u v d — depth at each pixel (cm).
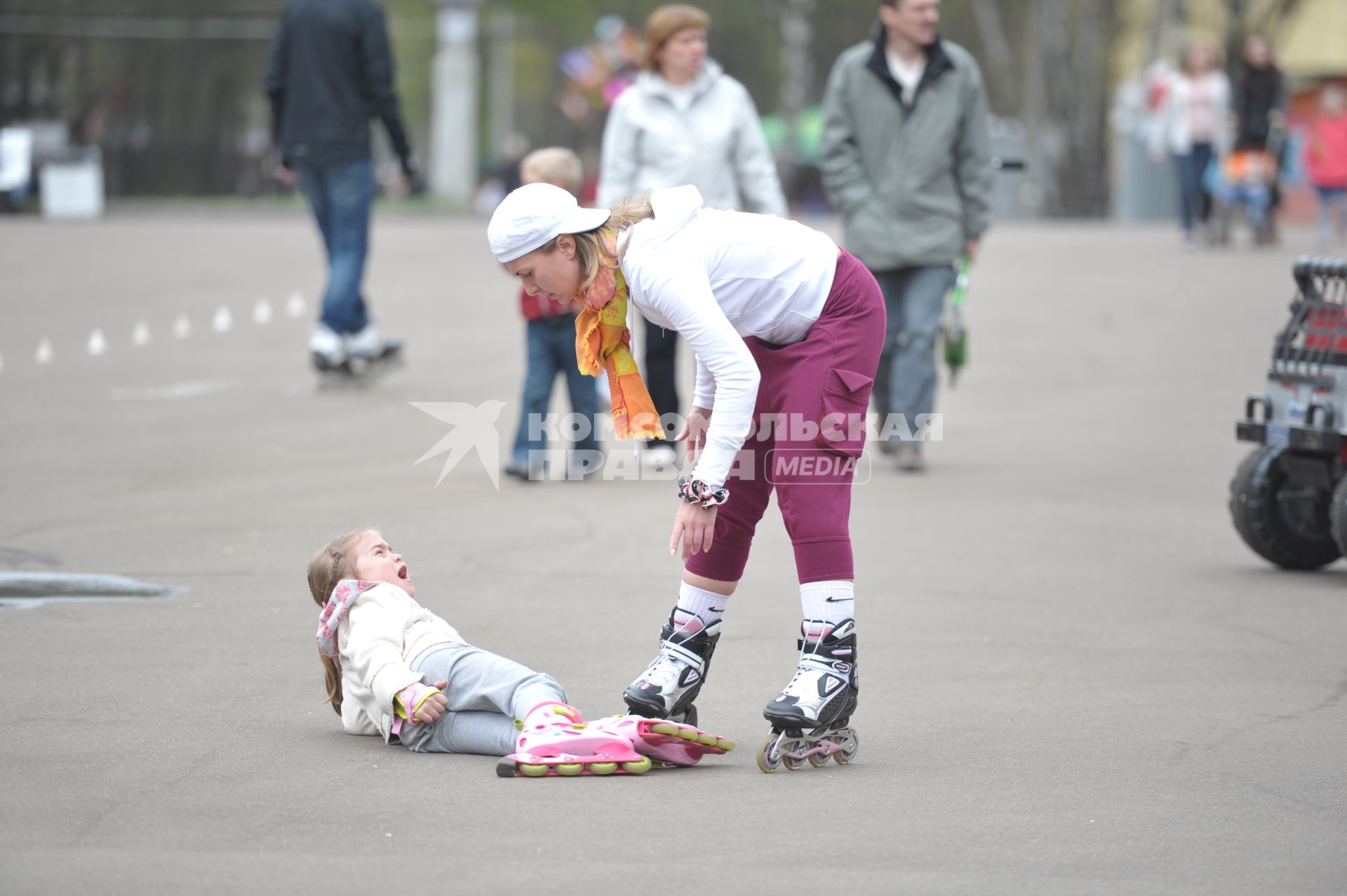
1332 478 2711
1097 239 9962
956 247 3597
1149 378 4872
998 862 1518
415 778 1744
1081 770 1795
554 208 1697
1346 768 1802
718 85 3591
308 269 7931
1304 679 2166
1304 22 16250
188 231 10569
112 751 1822
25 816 1620
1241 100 8944
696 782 1747
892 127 3594
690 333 1700
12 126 16125
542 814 1636
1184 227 8769
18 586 2591
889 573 2742
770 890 1448
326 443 3828
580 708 1988
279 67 4450
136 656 2214
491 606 2488
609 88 17738
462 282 7475
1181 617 2486
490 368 5000
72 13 17525
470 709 1822
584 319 1739
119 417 4119
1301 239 9812
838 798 1698
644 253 1698
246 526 3016
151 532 2959
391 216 14100
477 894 1434
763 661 2228
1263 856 1542
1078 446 3934
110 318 6119
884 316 1808
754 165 3628
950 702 2058
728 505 1823
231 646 2269
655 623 2395
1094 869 1505
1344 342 2694
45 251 8669
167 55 18425
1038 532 3053
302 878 1469
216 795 1686
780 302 1755
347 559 1919
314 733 1902
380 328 5938
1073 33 18175
